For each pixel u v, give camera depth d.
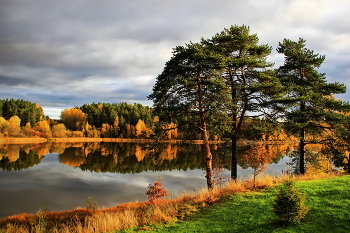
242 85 15.73
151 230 8.57
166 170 30.19
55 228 9.70
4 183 22.55
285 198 7.14
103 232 8.77
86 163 35.91
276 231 6.73
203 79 12.96
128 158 41.66
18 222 10.77
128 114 118.50
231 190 12.70
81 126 108.75
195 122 15.32
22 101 112.94
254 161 12.95
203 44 16.27
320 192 9.70
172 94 13.64
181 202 12.20
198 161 36.03
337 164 23.19
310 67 18.56
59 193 19.42
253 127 15.60
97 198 18.14
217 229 7.86
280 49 20.16
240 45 16.08
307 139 19.75
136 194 19.34
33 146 61.00
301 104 18.75
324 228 6.58
